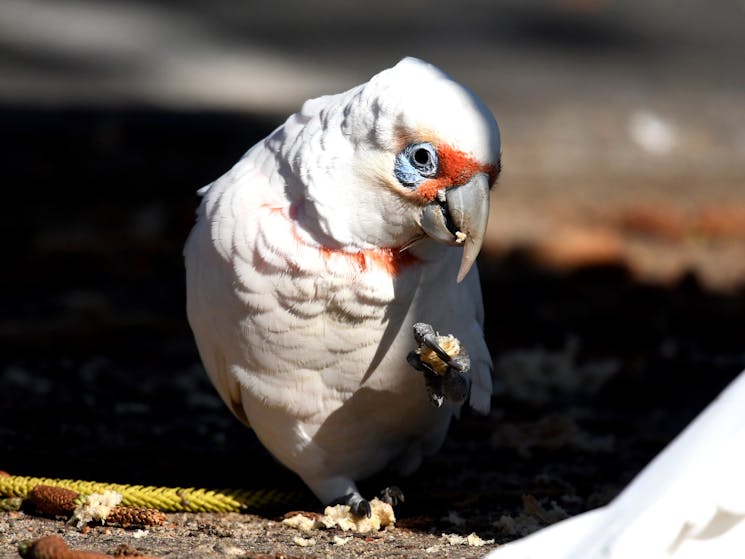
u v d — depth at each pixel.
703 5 45.59
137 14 41.62
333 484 8.00
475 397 8.17
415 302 7.46
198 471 9.08
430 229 7.11
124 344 13.61
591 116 31.30
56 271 16.84
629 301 15.59
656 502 4.99
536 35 42.28
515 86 35.56
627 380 12.12
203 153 25.00
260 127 27.77
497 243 18.61
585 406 11.44
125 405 11.12
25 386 11.67
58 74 35.06
